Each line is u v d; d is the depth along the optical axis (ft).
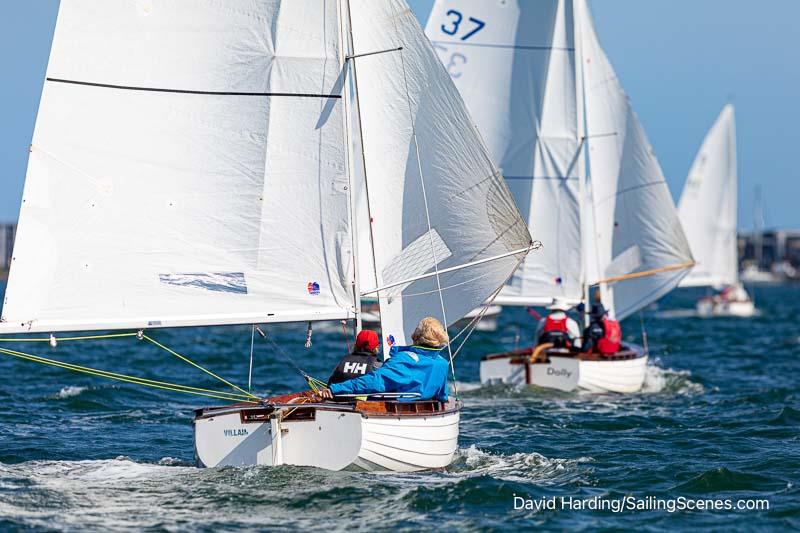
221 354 357.61
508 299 284.41
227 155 155.22
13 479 135.44
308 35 156.35
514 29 287.89
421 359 145.18
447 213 171.22
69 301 149.18
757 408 217.77
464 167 169.37
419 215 171.53
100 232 150.82
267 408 133.39
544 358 241.96
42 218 148.15
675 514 125.90
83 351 363.15
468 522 119.44
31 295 147.43
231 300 155.33
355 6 168.86
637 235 307.37
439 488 132.57
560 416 205.67
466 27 287.28
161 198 153.38
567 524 120.26
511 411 212.43
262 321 155.43
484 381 248.73
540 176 288.30
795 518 124.47
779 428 190.08
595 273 313.32
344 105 156.87
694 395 245.04
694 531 118.52
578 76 289.12
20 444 167.22
